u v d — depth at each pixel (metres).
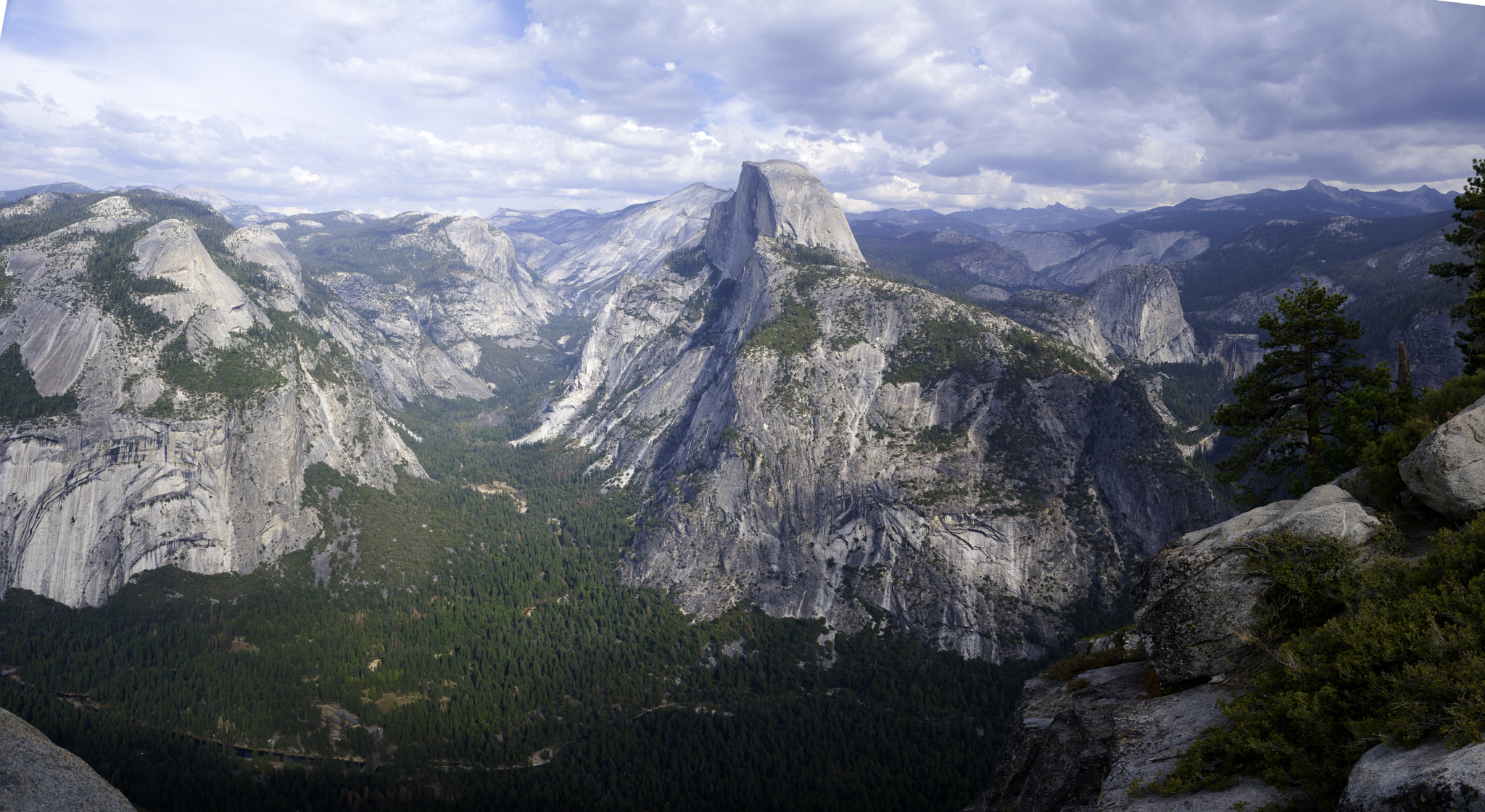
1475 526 20.00
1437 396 32.41
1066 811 21.89
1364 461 28.16
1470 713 14.37
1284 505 26.42
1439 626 17.58
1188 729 21.33
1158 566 25.83
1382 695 16.42
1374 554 22.23
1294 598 22.52
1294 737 17.52
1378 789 14.47
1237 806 17.17
